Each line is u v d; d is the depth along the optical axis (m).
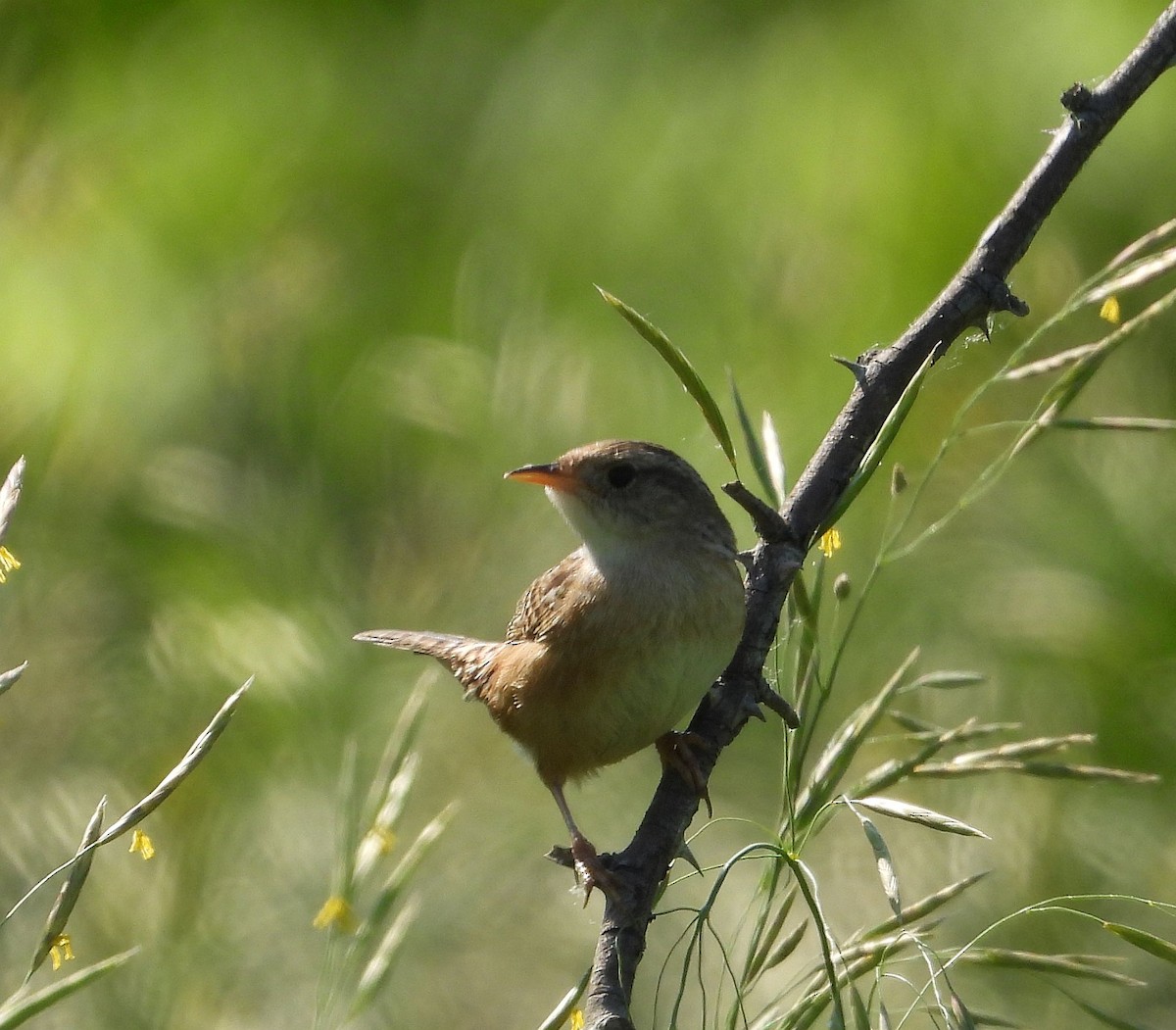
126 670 10.16
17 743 10.19
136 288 10.41
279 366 10.57
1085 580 9.67
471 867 10.61
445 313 10.41
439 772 10.55
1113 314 5.83
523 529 10.48
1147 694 9.65
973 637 9.73
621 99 10.20
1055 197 6.30
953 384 9.90
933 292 9.25
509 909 10.81
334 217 10.69
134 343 10.30
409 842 10.30
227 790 10.13
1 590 10.12
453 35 10.85
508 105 10.47
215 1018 9.95
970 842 10.02
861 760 9.78
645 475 6.99
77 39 10.99
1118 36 9.39
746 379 9.53
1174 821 9.84
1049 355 9.79
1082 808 9.86
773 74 9.88
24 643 10.14
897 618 9.78
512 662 7.37
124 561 10.27
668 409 9.70
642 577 6.90
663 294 9.83
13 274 10.34
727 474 9.41
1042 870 9.91
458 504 10.58
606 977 5.20
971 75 9.51
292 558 10.38
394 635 8.40
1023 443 5.87
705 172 9.86
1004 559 9.75
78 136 10.77
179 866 10.16
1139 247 5.77
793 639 6.09
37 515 10.19
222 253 10.57
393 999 10.37
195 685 10.08
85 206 10.56
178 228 10.55
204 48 10.95
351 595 10.50
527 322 10.10
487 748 10.65
